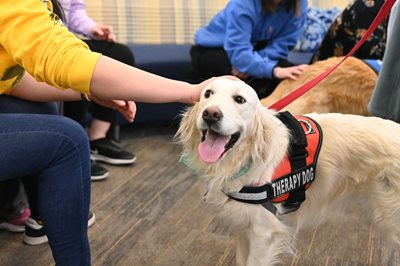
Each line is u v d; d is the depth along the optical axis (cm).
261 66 237
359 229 174
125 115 145
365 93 211
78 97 144
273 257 130
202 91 114
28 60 93
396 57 139
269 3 237
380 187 130
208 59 269
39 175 106
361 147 129
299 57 304
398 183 126
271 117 122
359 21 236
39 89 138
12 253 154
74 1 236
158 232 170
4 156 96
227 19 257
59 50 92
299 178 124
